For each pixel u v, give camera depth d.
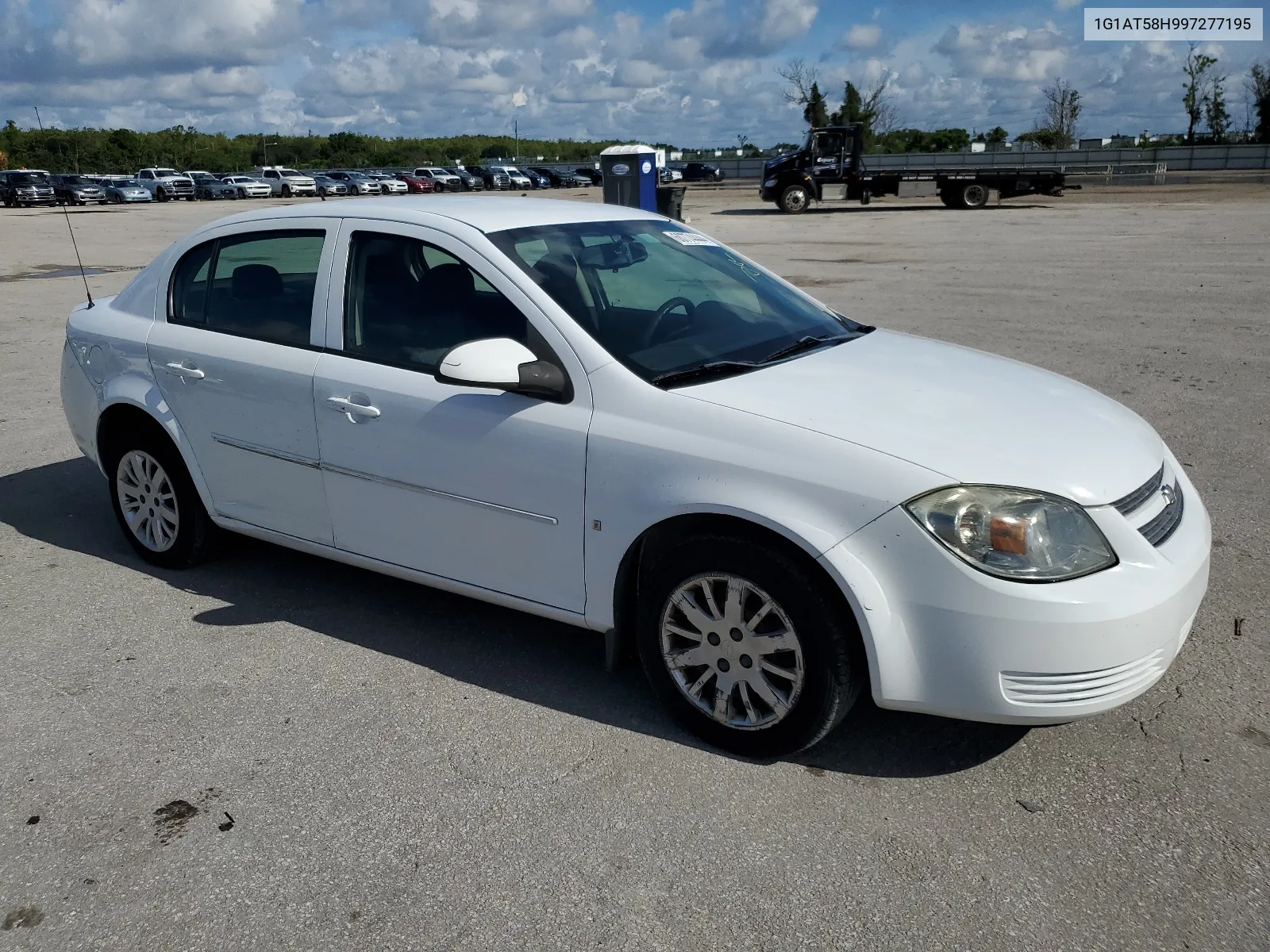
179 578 4.79
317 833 2.96
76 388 4.99
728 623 3.19
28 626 4.32
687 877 2.75
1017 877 2.71
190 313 4.56
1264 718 3.40
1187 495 3.46
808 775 3.17
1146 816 2.94
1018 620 2.80
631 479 3.26
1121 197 36.38
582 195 51.72
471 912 2.64
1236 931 2.50
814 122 61.00
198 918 2.65
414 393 3.73
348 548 4.12
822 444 3.02
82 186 52.81
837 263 17.62
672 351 3.54
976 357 4.01
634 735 3.43
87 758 3.36
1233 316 10.86
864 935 2.53
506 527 3.60
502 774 3.22
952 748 3.29
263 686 3.79
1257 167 53.22
